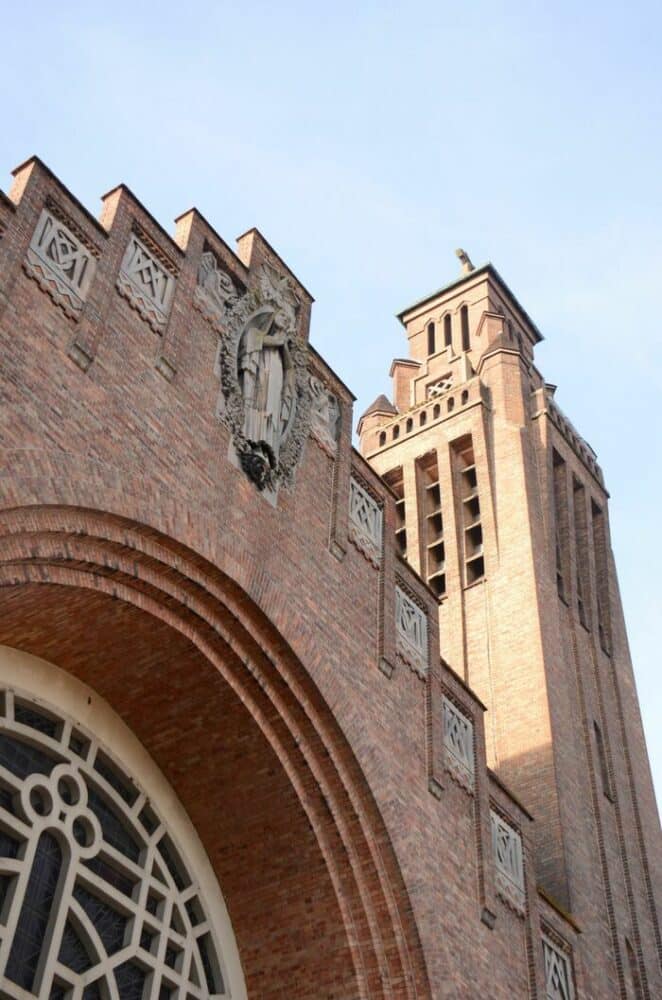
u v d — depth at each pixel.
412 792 20.78
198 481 17.92
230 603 18.23
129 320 17.55
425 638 23.36
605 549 42.69
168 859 19.02
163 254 18.84
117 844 17.89
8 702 16.70
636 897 32.59
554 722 32.66
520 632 35.44
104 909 17.08
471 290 50.06
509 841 23.70
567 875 28.75
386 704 21.08
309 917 19.25
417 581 23.81
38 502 14.61
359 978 18.89
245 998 19.12
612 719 37.34
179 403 18.05
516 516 38.81
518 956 22.08
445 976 19.48
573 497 42.47
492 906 21.58
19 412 14.80
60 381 15.70
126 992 16.86
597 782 33.94
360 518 22.53
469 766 23.06
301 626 19.42
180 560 17.38
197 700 18.67
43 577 15.45
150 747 19.25
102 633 17.38
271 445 19.91
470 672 35.59
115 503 15.91
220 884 19.66
